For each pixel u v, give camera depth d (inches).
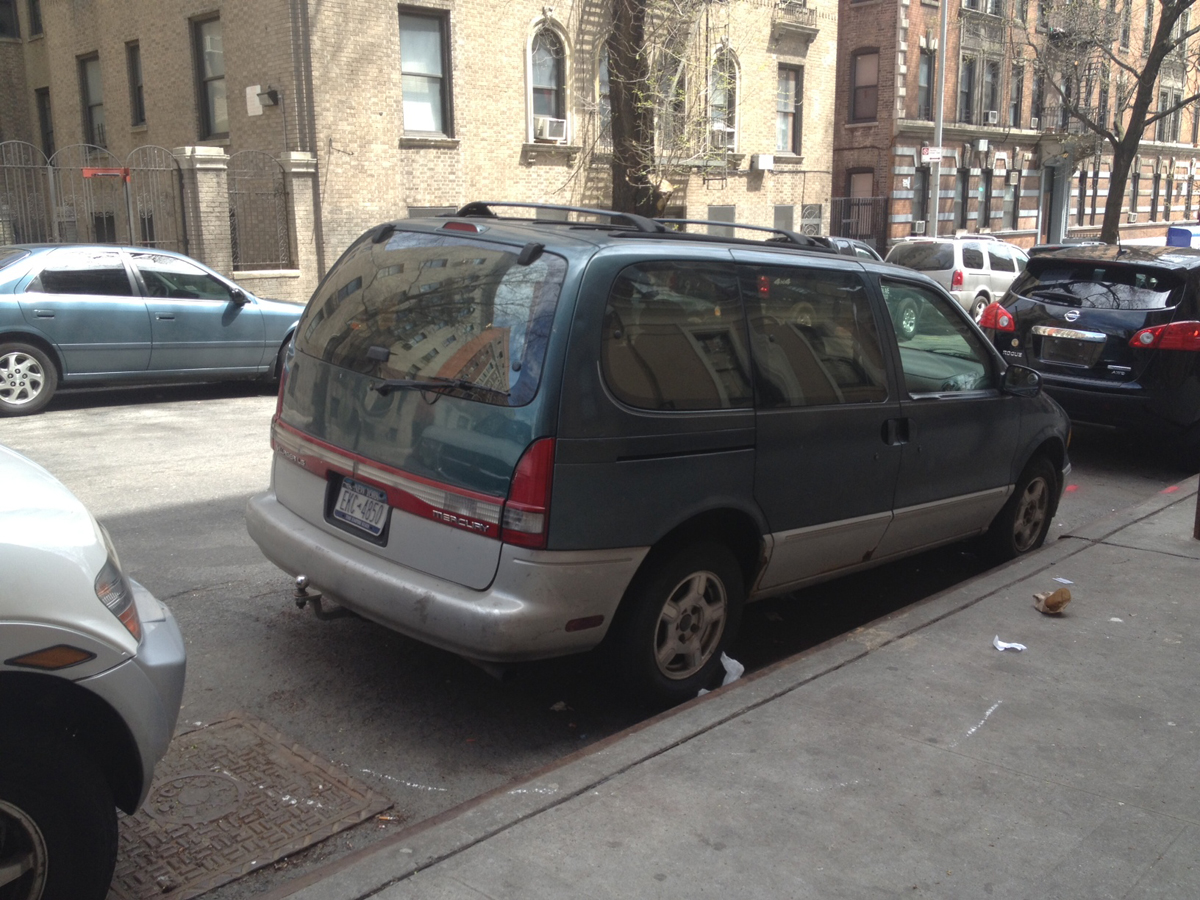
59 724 104.2
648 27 852.0
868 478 193.5
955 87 1366.9
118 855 125.3
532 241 155.6
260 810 136.6
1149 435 351.3
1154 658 180.1
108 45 895.7
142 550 242.4
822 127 1114.1
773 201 1070.4
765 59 1030.4
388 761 153.4
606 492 149.3
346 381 168.7
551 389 144.7
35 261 418.3
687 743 146.3
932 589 238.4
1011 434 231.1
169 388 507.8
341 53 721.6
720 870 117.6
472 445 148.8
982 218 1470.2
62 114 984.9
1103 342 349.1
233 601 212.4
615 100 615.5
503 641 144.9
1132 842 125.2
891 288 205.9
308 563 168.6
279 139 730.8
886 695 163.2
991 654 179.9
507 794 131.3
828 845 122.9
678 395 159.0
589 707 173.2
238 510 278.5
